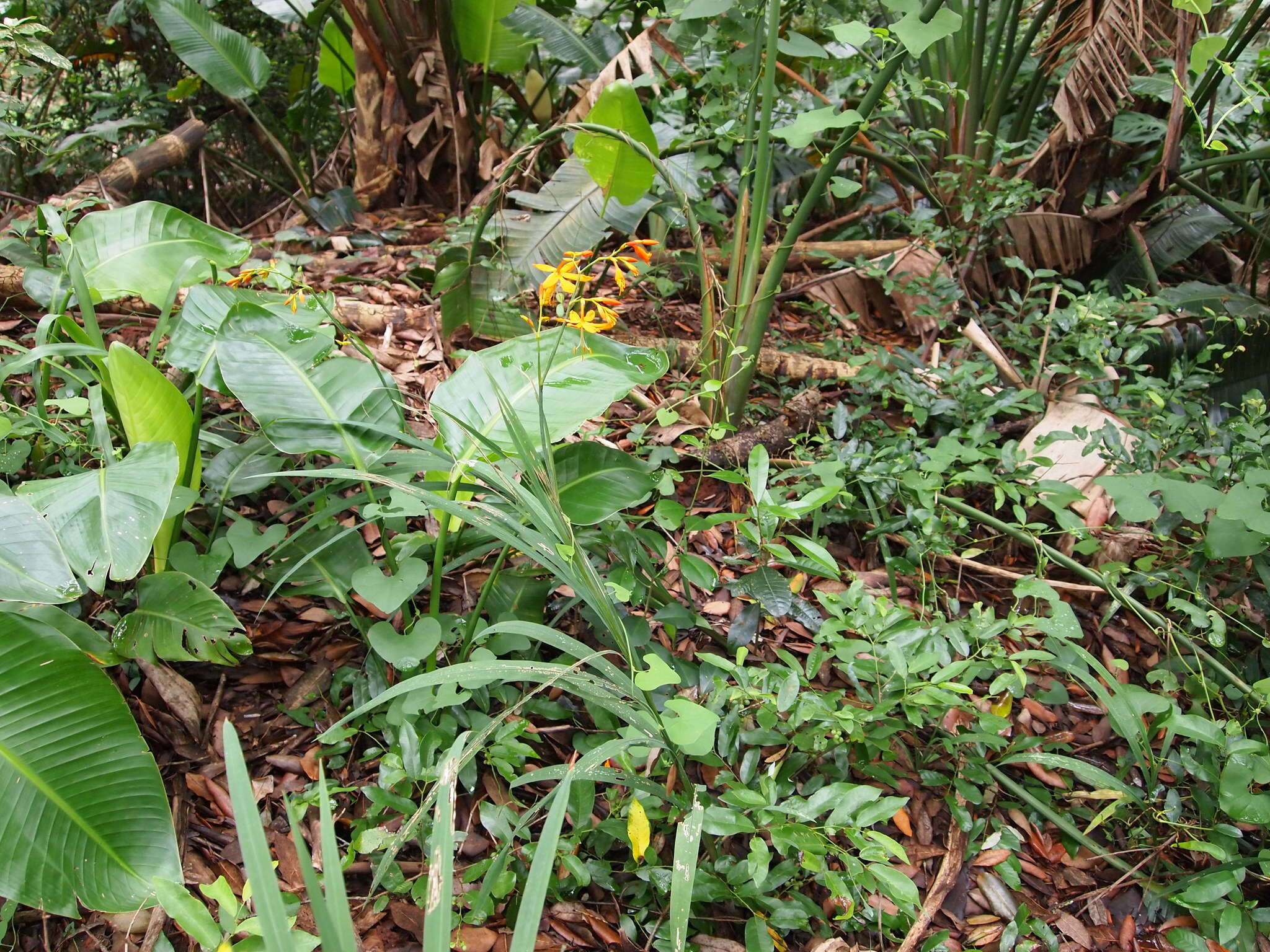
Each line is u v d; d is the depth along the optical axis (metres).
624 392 1.50
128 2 2.56
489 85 2.78
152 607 1.39
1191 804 1.51
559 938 1.32
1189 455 1.77
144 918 1.29
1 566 1.21
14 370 1.43
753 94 1.79
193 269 1.64
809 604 1.59
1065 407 1.91
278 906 0.83
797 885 1.35
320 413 1.46
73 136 2.36
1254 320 2.09
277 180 2.99
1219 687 1.57
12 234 2.00
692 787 1.30
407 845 1.37
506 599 1.51
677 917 1.06
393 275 2.25
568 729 1.49
